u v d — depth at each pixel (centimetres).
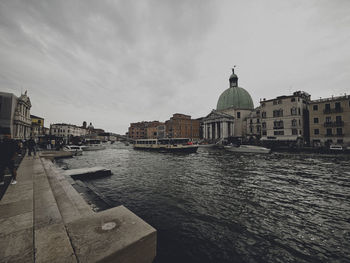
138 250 260
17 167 921
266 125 4428
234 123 6238
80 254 221
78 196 562
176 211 712
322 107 3581
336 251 472
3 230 277
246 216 671
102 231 277
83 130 11200
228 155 3033
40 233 271
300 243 507
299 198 869
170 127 7275
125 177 1338
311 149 3303
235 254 456
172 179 1265
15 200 421
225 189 1012
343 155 2766
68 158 2550
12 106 3181
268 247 486
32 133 5294
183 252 459
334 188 1034
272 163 2039
